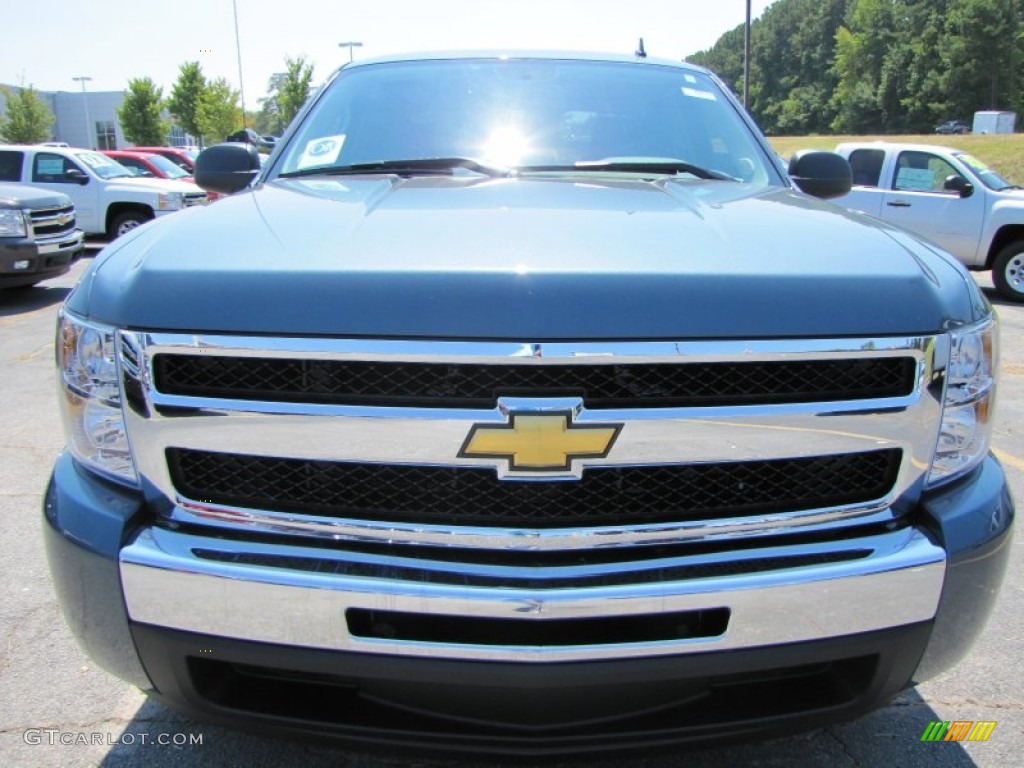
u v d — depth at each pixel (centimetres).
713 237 180
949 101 9269
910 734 233
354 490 161
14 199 930
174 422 161
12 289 1073
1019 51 8875
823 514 165
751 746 227
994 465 192
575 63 324
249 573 158
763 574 159
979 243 1074
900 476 167
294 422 156
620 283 155
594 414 152
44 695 247
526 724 164
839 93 10894
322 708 168
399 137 287
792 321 156
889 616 165
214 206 216
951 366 167
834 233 190
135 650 170
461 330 150
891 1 10288
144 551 163
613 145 285
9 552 338
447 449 154
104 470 172
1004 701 248
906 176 1127
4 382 616
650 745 165
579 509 159
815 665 175
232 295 158
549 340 149
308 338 153
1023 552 343
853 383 161
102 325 166
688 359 152
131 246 188
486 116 294
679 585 156
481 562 159
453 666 157
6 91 4897
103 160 1523
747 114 322
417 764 216
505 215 192
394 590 155
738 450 157
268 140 1309
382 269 158
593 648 156
